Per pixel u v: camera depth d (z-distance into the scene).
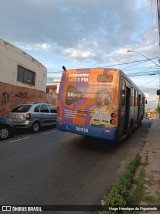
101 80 5.91
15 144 6.56
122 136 6.65
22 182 3.66
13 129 7.76
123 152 6.03
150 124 14.98
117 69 5.87
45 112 9.64
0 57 10.38
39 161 4.86
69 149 6.09
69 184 3.65
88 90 6.02
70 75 6.33
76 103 6.13
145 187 3.53
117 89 5.77
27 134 8.51
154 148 6.54
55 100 18.55
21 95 12.39
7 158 5.02
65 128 6.26
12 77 11.45
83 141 7.20
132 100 8.24
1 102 10.62
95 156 5.51
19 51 12.02
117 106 5.75
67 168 4.47
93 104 5.92
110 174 4.22
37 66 14.30
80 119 6.05
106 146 6.70
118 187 3.19
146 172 4.25
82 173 4.21
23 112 8.84
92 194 3.30
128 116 7.39
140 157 5.28
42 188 3.46
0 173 4.05
